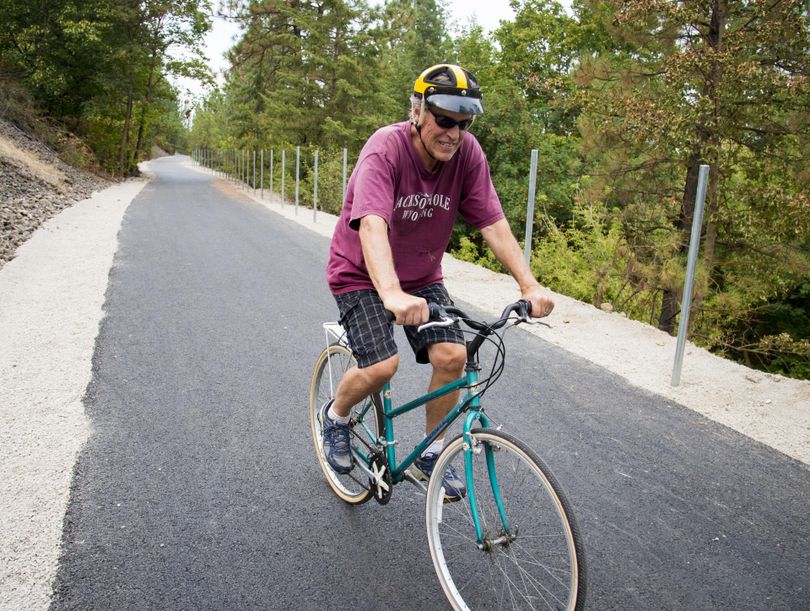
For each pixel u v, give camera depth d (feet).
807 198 31.58
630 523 10.45
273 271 29.40
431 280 9.74
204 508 10.41
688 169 37.22
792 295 51.98
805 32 31.60
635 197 39.83
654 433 13.91
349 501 10.64
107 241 34.37
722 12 34.55
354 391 9.28
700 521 10.57
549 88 41.81
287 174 90.27
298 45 101.50
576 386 16.60
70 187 61.93
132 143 116.06
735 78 31.65
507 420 14.35
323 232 45.27
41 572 8.61
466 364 7.98
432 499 8.31
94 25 88.33
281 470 11.76
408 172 8.55
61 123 96.22
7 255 28.22
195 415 13.91
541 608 7.99
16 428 12.78
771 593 8.86
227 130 155.43
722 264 38.73
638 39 36.42
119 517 10.02
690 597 8.72
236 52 115.85
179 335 19.30
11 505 10.14
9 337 18.13
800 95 31.91
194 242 36.40
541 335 21.17
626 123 35.22
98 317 20.56
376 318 8.93
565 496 6.84
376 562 9.22
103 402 14.29
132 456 11.98
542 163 69.92
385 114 108.27
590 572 9.18
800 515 10.84
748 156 36.68
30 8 88.07
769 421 14.65
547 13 103.40
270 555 9.29
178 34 105.91
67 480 10.98
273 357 17.79
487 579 8.66
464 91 7.79
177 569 8.86
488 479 7.68
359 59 99.50
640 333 21.59
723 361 18.85
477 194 9.11
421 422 13.89
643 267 36.68
